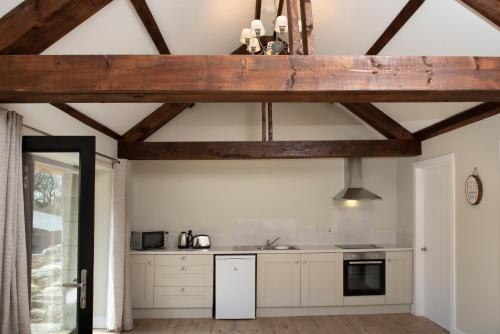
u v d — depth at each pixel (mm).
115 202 5102
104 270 5285
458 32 3480
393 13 3750
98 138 4754
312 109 6402
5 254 2711
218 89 2498
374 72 2545
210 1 3848
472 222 4418
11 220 2756
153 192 6250
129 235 5293
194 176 6305
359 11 3977
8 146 2752
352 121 6391
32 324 3207
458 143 4723
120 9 3039
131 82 2479
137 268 5543
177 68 2498
